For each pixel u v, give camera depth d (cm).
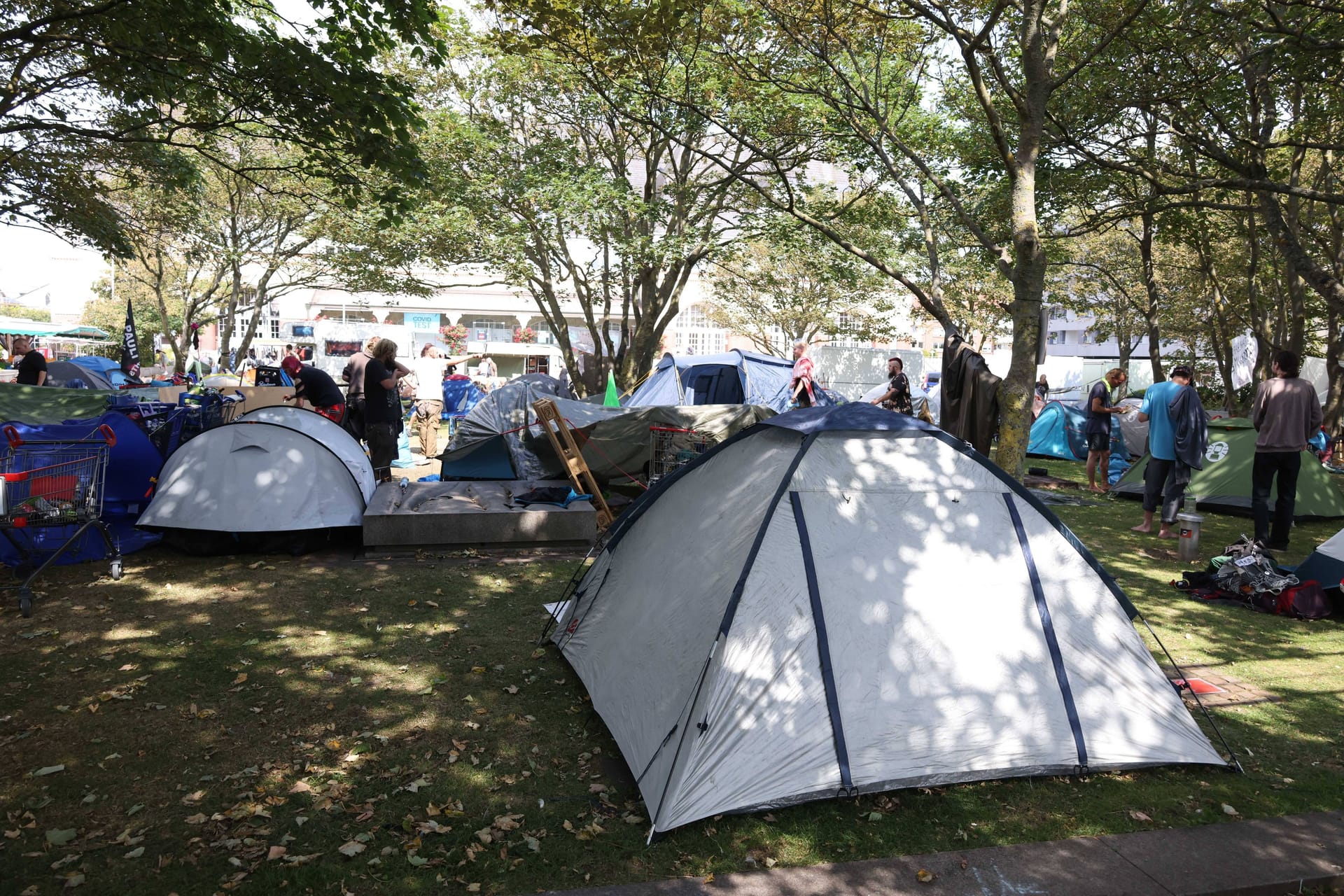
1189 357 2956
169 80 766
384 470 1034
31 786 381
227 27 724
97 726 441
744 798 365
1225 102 1189
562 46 918
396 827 359
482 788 393
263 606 641
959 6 948
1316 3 834
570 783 398
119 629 584
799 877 325
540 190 1694
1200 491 1162
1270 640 623
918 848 350
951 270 2688
